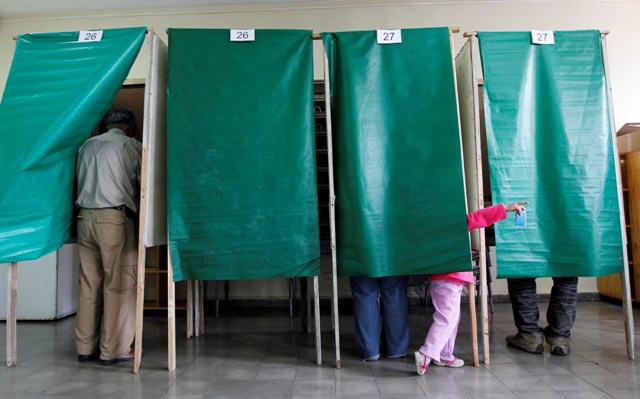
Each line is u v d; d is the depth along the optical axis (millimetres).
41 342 3033
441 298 2326
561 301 2588
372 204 2377
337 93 2484
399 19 4543
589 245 2422
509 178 2436
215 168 2416
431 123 2414
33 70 2477
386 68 2457
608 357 2529
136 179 2689
